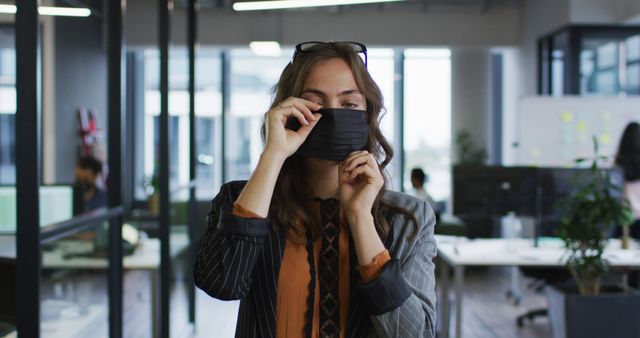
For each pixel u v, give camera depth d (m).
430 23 9.70
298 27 9.69
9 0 2.47
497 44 9.73
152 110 10.40
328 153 1.22
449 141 10.22
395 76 10.34
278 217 1.24
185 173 5.64
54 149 4.29
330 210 1.27
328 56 1.24
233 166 10.73
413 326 1.15
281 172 1.29
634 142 5.42
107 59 3.27
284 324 1.21
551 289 4.45
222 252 1.16
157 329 4.34
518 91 9.90
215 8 9.53
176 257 4.95
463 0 9.43
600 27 8.04
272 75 10.63
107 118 3.28
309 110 1.20
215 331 5.36
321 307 1.21
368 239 1.17
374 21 9.70
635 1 7.40
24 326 2.15
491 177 4.80
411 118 10.34
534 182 4.75
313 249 1.24
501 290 6.94
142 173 10.41
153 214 6.24
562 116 7.67
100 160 4.30
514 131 10.10
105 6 3.72
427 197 6.53
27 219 2.13
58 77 4.14
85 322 2.85
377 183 1.19
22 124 2.11
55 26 4.04
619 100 7.63
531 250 4.71
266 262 1.23
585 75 8.06
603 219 4.10
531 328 5.45
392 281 1.14
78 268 2.85
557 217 4.76
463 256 4.47
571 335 4.18
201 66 10.48
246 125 10.70
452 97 9.85
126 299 4.98
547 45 8.87
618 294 4.21
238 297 1.18
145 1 9.09
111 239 3.19
